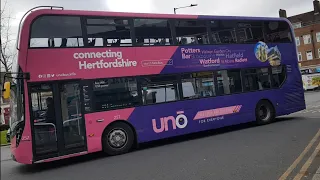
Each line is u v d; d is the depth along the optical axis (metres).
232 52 12.04
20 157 7.99
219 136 11.10
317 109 18.69
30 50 8.25
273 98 13.12
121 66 9.51
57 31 8.66
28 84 8.16
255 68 12.66
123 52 9.59
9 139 8.97
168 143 10.68
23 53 8.17
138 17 10.01
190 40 11.00
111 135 9.26
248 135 10.66
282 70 13.60
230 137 10.61
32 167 9.01
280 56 13.55
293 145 8.34
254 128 12.18
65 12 8.81
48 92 8.42
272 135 10.22
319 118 14.02
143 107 9.78
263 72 12.92
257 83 12.72
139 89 9.77
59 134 8.43
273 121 13.91
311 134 9.81
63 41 8.70
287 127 11.71
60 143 8.41
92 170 7.67
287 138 9.44
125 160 8.41
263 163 6.76
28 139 8.05
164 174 6.56
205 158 7.73
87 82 8.93
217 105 11.40
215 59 11.54
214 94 11.38
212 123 11.23
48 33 8.53
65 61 8.66
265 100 12.95
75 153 8.59
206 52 11.34
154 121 9.94
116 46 9.49
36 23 8.41
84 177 7.03
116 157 8.97
